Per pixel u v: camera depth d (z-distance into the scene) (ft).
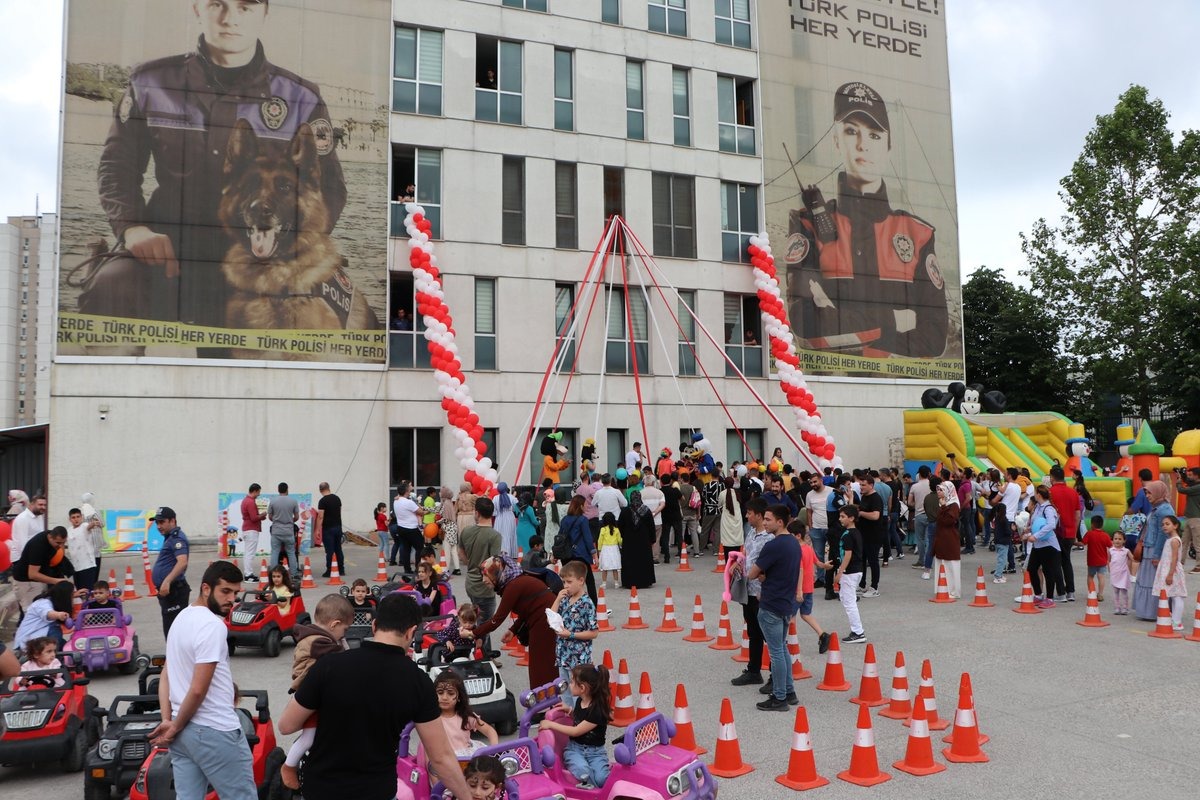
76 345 74.13
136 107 76.64
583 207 93.61
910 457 96.02
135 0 77.10
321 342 81.71
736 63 103.09
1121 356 131.44
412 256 79.61
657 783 18.31
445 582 36.91
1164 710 27.91
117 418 75.05
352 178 83.56
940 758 23.65
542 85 92.89
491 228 89.25
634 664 34.68
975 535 71.77
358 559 70.64
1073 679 31.65
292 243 81.10
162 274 76.79
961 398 102.22
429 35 88.94
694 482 70.38
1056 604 46.83
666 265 96.94
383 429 83.35
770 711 28.07
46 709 23.76
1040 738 25.25
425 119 87.40
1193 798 20.81
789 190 104.22
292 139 81.56
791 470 76.84
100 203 75.20
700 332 97.96
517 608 27.07
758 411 100.37
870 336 107.65
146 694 23.43
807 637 39.06
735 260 101.19
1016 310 145.89
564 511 65.00
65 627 34.81
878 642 37.76
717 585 54.95
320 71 82.94
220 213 78.79
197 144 78.33
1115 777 22.20
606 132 95.50
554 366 90.48
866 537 49.83
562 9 94.43
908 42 114.62
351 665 13.23
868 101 110.63
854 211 108.27
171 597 34.19
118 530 74.18
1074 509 47.91
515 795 17.71
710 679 32.40
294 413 80.43
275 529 55.06
